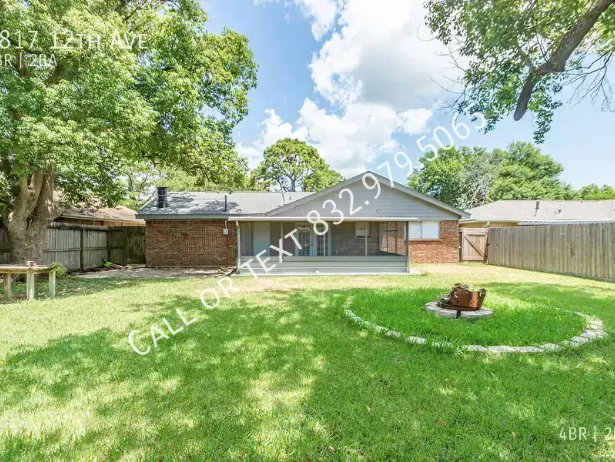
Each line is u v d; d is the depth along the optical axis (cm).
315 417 225
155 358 331
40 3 635
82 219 1448
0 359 327
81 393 260
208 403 244
